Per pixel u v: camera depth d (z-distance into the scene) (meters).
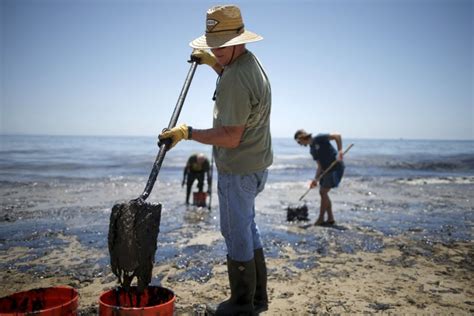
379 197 11.32
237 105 2.78
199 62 3.57
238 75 2.80
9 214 7.65
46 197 10.06
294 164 27.17
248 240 3.02
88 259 4.92
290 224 7.36
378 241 6.01
